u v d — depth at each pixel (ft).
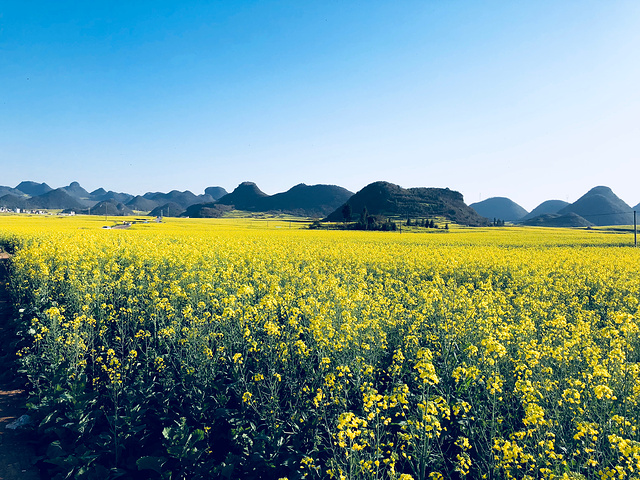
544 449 16.25
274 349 27.45
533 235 228.22
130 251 75.72
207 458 21.89
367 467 16.07
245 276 53.98
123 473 20.71
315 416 22.08
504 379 22.41
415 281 60.90
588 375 20.04
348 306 35.53
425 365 19.22
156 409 25.49
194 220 443.32
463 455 17.25
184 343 29.53
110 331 37.06
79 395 24.49
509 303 43.93
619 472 14.30
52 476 21.59
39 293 45.78
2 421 26.76
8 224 221.05
